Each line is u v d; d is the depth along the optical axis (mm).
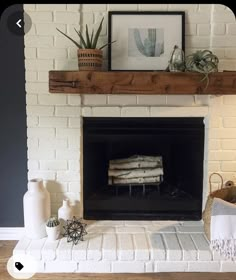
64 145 2148
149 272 1854
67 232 1940
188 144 2271
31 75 2084
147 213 2275
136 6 2088
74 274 1838
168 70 2037
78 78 1930
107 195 2305
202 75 1929
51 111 2117
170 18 2090
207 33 2102
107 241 1929
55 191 2184
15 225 2262
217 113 2135
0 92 2150
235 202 2051
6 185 2232
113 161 2320
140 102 2137
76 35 2061
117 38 2094
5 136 2191
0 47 2109
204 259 1837
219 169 2182
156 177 2322
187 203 2266
